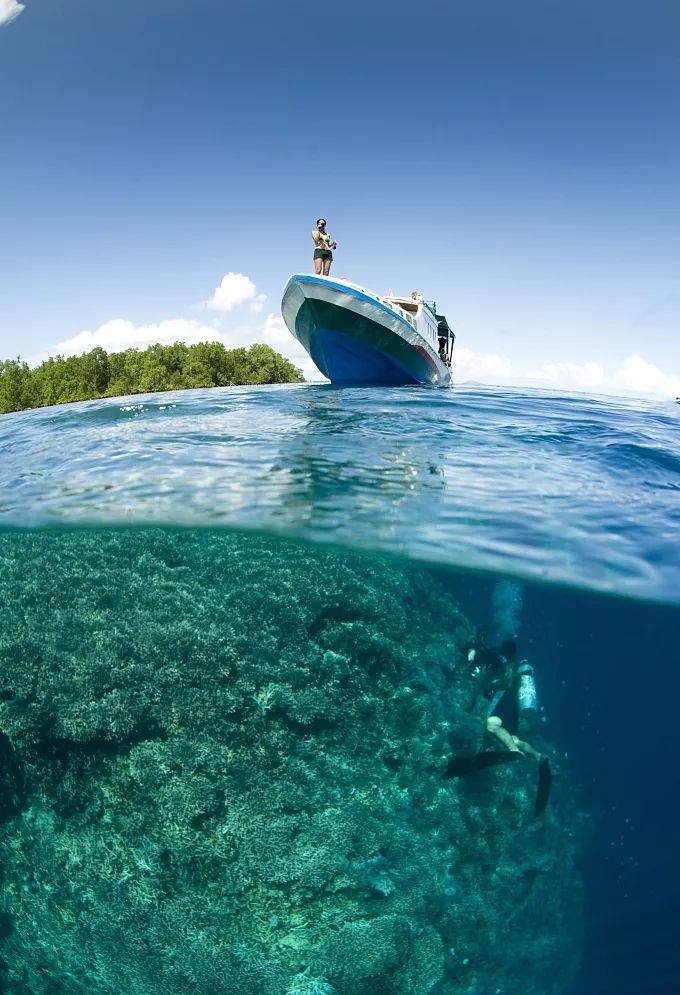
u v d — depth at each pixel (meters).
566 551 5.43
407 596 6.44
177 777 4.27
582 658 10.03
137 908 4.06
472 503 5.99
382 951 4.12
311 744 4.63
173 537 5.86
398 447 7.87
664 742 9.26
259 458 7.27
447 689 5.88
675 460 7.79
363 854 4.35
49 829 4.38
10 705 4.55
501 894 5.00
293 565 5.80
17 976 4.45
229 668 4.76
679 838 6.64
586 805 6.91
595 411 11.77
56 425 10.61
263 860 4.14
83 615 5.00
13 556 5.65
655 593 6.21
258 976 3.92
